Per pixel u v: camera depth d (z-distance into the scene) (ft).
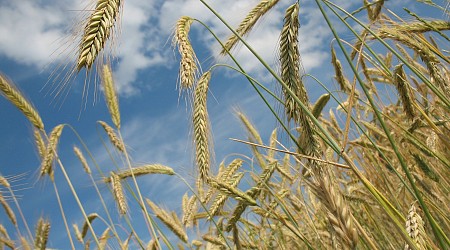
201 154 1.58
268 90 1.27
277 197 1.72
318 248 1.83
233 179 1.97
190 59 1.37
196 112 1.56
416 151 1.75
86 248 2.83
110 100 2.45
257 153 2.11
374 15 1.69
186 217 2.52
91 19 1.04
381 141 1.90
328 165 1.10
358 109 2.05
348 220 1.00
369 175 1.71
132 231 2.30
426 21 1.54
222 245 2.12
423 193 1.52
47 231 2.63
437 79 1.63
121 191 2.46
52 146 2.43
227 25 1.20
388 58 2.12
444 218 1.32
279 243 2.12
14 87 2.38
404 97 1.65
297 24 1.22
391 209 1.04
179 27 1.41
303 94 1.22
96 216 2.88
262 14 1.43
